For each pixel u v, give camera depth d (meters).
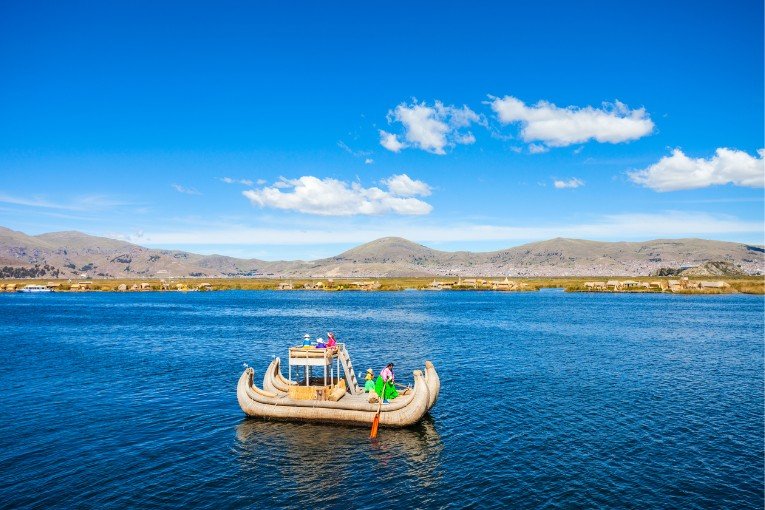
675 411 31.61
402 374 43.59
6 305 145.38
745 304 139.75
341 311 120.06
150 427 28.27
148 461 23.38
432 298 181.62
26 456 23.91
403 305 142.12
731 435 27.02
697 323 87.12
